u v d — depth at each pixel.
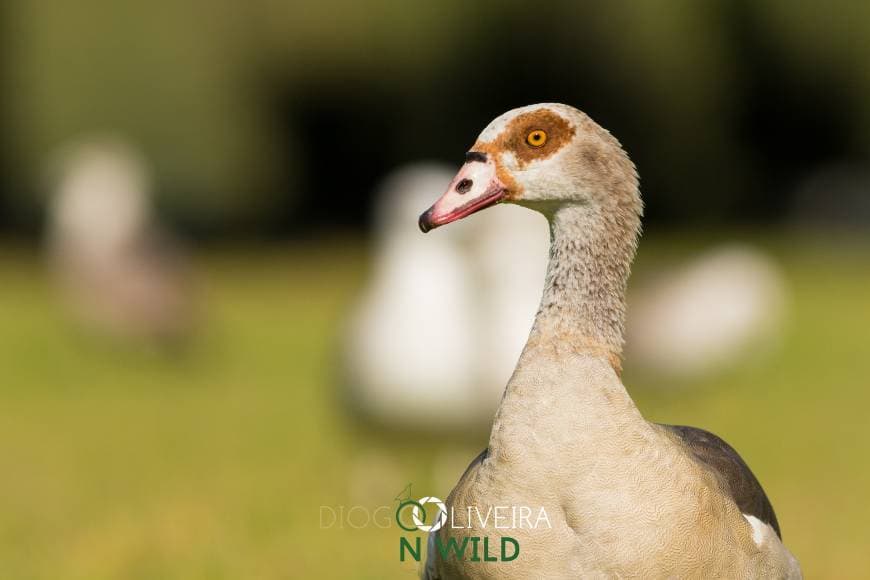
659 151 39.72
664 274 17.33
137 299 20.39
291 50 34.94
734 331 17.20
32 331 24.08
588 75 37.75
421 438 10.87
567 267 5.61
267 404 16.58
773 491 11.08
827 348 21.30
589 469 5.08
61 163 32.94
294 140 39.38
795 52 37.91
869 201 43.03
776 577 5.42
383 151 41.69
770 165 42.78
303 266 34.91
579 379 5.24
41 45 33.38
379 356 10.63
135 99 33.78
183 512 10.20
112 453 13.45
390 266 10.97
